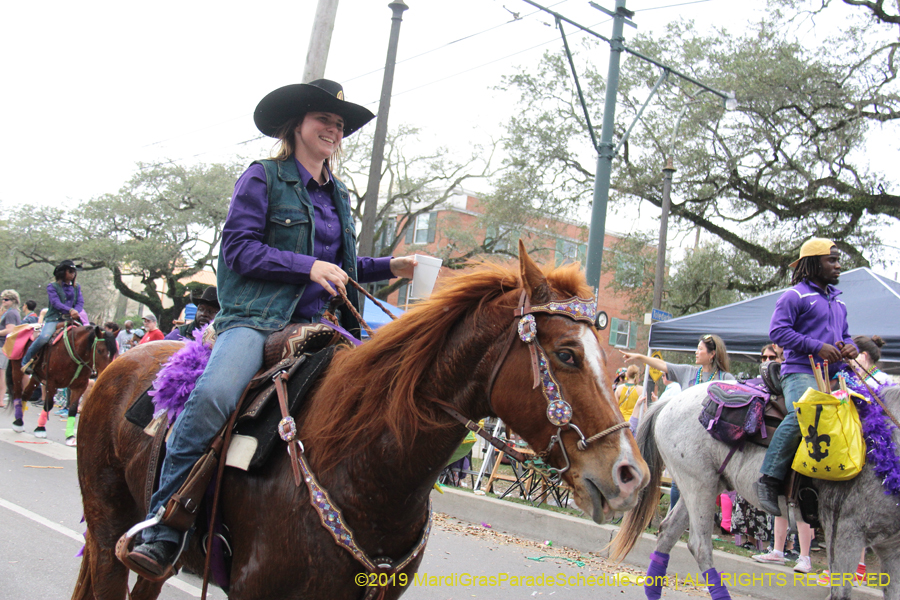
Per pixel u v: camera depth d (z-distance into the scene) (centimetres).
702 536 493
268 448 212
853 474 394
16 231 3134
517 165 2081
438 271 281
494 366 209
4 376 1154
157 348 308
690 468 502
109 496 279
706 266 1933
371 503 210
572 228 2120
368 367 220
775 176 1750
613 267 2036
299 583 203
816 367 422
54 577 452
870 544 410
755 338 794
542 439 201
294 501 206
